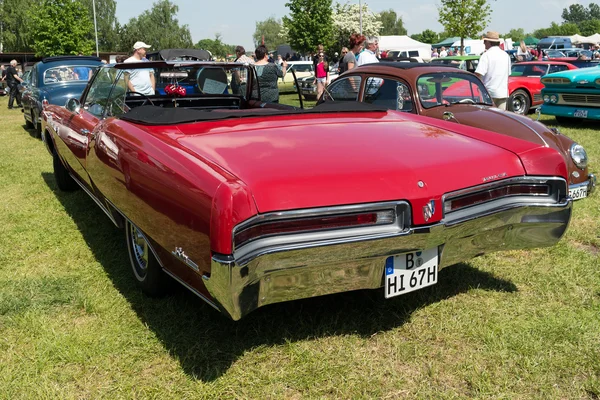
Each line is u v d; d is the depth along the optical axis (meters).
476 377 2.42
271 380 2.42
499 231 2.68
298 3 29.66
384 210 2.32
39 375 2.47
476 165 2.58
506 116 5.07
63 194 5.65
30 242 4.19
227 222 2.07
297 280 2.28
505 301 3.13
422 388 2.36
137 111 3.25
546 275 3.47
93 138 3.56
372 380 2.42
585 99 9.27
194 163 2.36
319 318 2.93
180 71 4.17
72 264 3.77
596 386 2.33
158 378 2.45
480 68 7.30
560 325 2.83
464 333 2.78
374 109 3.61
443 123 3.31
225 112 3.28
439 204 2.41
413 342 2.71
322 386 2.39
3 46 66.75
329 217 2.25
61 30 29.83
